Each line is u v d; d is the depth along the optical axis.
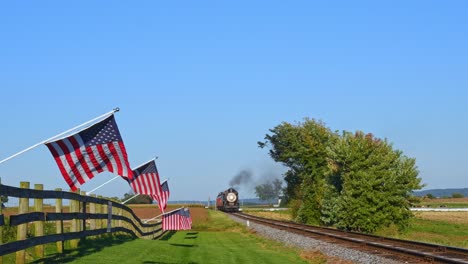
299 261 25.52
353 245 27.81
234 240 40.03
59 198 17.34
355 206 49.44
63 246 18.34
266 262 24.56
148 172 28.38
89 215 20.30
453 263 19.00
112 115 17.56
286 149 79.31
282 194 84.31
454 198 181.75
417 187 50.34
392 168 50.75
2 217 13.49
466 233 49.53
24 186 15.12
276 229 43.16
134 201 135.75
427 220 65.19
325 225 61.22
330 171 56.53
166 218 41.91
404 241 28.64
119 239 25.97
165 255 22.38
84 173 17.47
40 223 15.98
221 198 112.31
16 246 13.94
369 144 51.00
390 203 49.78
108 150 17.69
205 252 26.94
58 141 16.98
